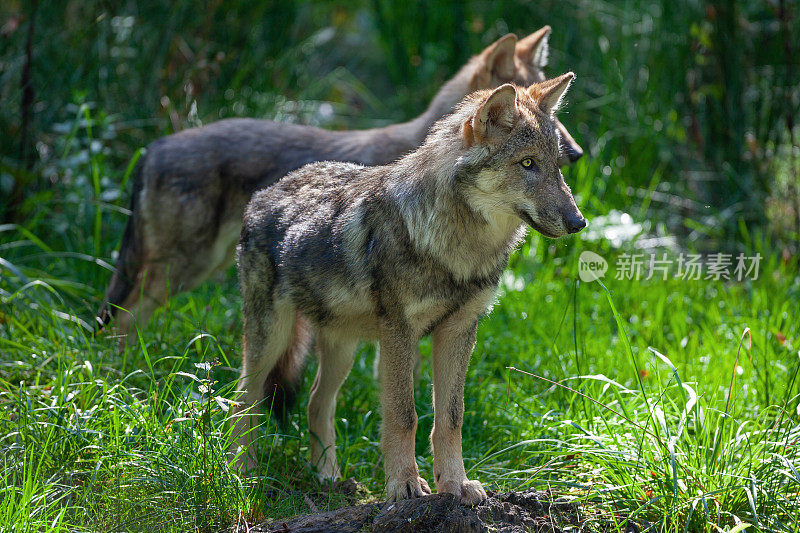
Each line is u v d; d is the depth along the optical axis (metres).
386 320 6.68
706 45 13.86
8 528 5.81
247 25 15.95
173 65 14.60
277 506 6.95
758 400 8.35
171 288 10.23
